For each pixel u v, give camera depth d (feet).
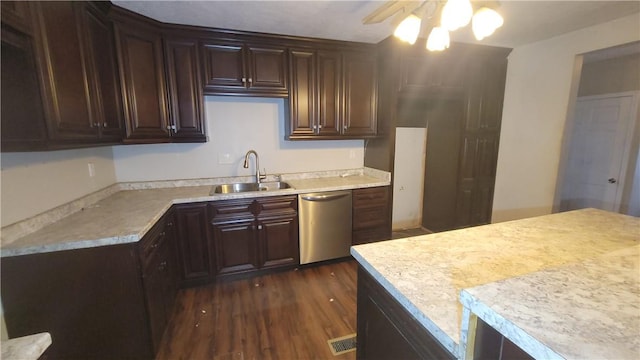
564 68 9.76
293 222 9.10
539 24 8.68
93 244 4.76
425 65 10.17
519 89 11.15
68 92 4.88
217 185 9.71
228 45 8.49
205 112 9.22
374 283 3.77
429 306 2.79
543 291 2.08
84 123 5.36
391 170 10.27
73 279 4.75
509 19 8.26
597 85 12.10
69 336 4.81
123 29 6.93
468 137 11.32
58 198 5.82
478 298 2.02
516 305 1.91
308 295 8.02
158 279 6.09
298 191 9.00
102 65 6.17
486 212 12.32
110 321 5.05
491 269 3.47
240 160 10.03
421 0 4.69
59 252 4.63
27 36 4.02
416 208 13.50
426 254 3.92
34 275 4.57
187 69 8.21
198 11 7.07
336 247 9.77
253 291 8.21
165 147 9.20
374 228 10.26
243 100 9.78
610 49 8.75
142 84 7.43
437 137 12.42
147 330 5.34
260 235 8.80
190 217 8.05
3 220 4.50
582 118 12.62
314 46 9.32
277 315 7.13
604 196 11.94
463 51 10.61
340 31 8.62
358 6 6.88
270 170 10.45
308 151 10.87
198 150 9.53
